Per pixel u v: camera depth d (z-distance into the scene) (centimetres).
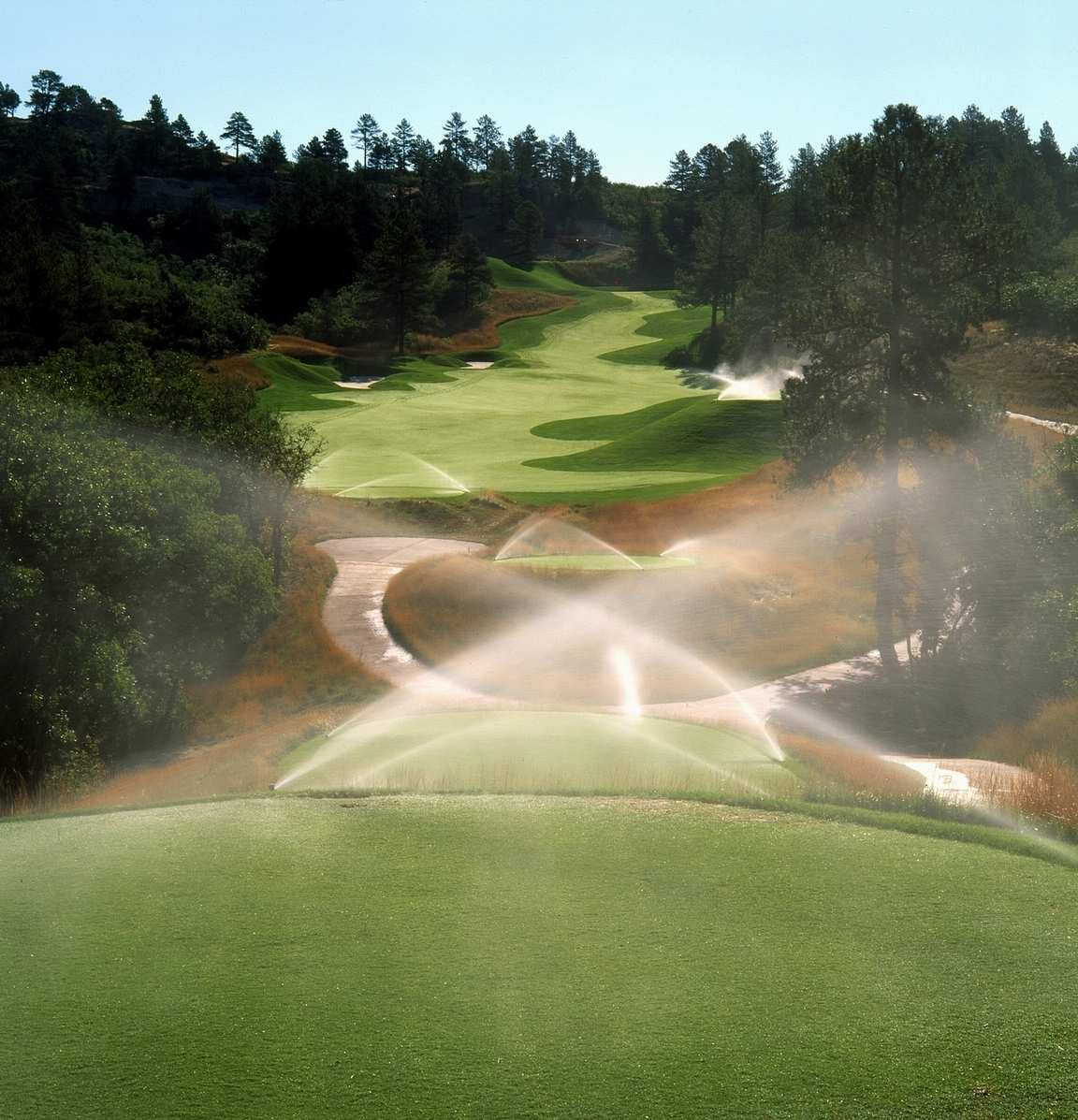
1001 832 984
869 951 707
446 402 8662
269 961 702
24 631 2594
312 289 14300
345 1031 610
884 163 3325
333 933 745
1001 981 661
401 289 12206
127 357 5138
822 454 3409
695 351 11350
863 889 820
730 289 11662
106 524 2722
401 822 1012
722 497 4566
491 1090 548
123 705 2647
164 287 12319
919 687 2672
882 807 1148
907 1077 555
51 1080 562
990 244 3269
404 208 12762
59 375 4541
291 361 9988
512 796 1117
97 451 3034
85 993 660
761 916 768
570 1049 588
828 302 3403
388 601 3653
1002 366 6688
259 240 16288
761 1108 530
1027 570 2883
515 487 5294
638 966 688
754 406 6388
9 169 19438
